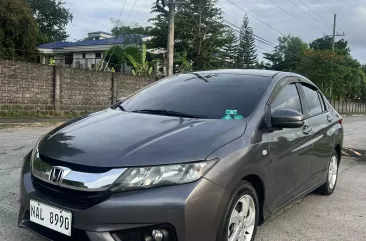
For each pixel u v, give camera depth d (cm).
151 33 4050
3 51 2527
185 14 3928
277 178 369
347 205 522
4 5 2566
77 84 1703
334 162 575
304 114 459
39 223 288
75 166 278
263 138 346
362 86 7125
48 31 5775
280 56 6838
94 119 362
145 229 264
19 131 1133
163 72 3042
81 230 267
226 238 294
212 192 278
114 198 263
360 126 2230
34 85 1534
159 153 278
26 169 321
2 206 433
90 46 4147
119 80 1895
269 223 439
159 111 380
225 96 390
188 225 267
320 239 398
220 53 4300
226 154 297
